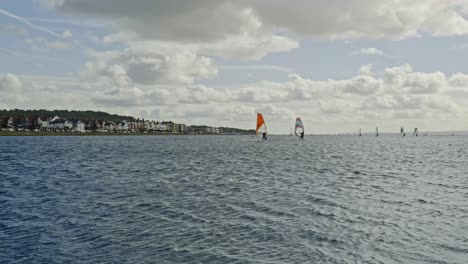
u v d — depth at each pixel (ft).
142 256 51.75
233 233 62.49
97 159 236.02
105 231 63.77
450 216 74.59
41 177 139.95
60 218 72.90
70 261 49.98
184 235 61.36
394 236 60.54
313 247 55.11
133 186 116.47
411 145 507.71
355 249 54.19
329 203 88.38
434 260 49.60
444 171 164.14
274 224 68.44
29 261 50.06
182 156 272.10
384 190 108.78
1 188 112.16
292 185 119.85
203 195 99.76
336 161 224.74
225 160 233.76
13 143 501.56
